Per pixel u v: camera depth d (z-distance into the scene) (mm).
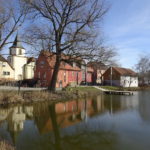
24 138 8906
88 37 21844
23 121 12188
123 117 13727
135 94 36625
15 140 8602
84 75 48688
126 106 19500
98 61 22281
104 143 8312
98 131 10125
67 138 8984
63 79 39031
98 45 22328
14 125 11180
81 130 10297
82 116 14109
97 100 24750
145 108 18125
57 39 22656
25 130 10219
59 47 22750
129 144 8234
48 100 21000
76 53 22406
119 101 24000
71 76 42156
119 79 55438
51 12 21984
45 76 37531
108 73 57812
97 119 13125
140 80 71125
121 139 8820
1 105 16406
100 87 42875
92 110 16859
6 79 43125
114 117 13758
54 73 23969
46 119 12906
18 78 51719
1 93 17766
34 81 36281
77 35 21969
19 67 52125
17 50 51625
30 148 7719
